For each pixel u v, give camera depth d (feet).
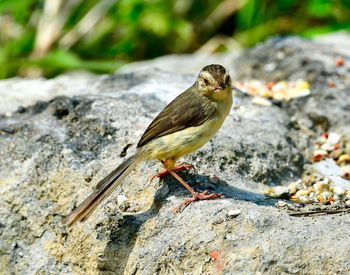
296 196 38.86
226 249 33.19
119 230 36.14
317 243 32.27
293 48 53.88
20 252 39.50
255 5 64.13
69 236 38.01
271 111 46.01
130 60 65.10
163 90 46.80
